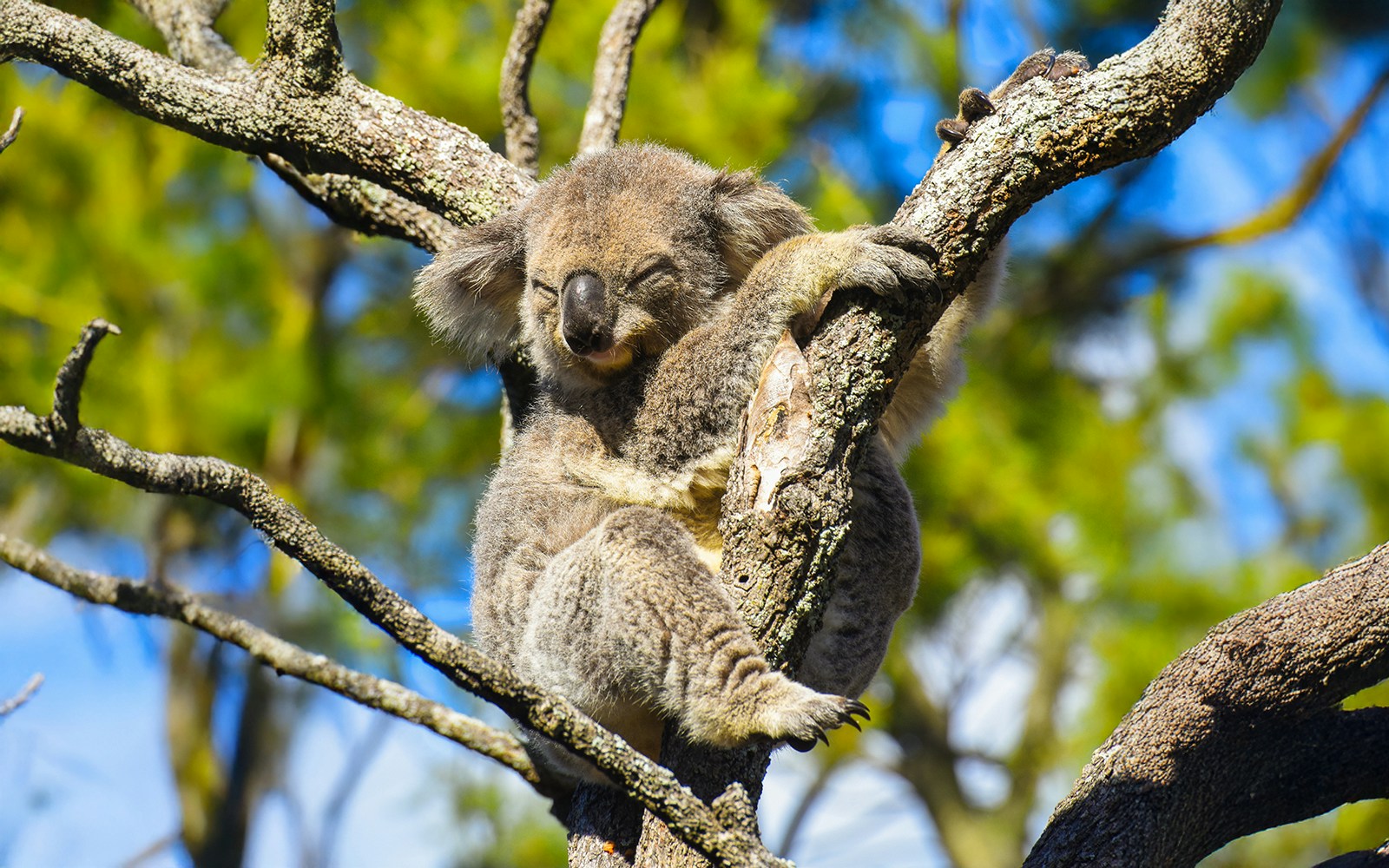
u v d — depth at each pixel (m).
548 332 7.82
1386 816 10.83
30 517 14.02
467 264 7.96
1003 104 6.09
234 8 13.23
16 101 13.25
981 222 5.95
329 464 14.91
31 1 7.29
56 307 12.77
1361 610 6.81
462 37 14.24
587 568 6.73
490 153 8.27
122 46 7.29
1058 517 15.40
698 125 13.60
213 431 13.48
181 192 14.63
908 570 7.63
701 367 7.04
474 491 15.80
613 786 6.65
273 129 7.59
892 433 7.86
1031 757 20.38
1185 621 14.55
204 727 18.27
